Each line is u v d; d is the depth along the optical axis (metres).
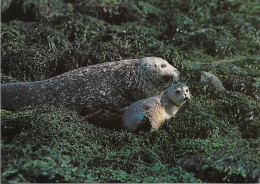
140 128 28.77
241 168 23.89
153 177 23.84
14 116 28.64
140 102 29.61
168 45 46.34
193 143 26.11
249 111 31.95
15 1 51.69
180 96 29.52
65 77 32.47
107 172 23.95
